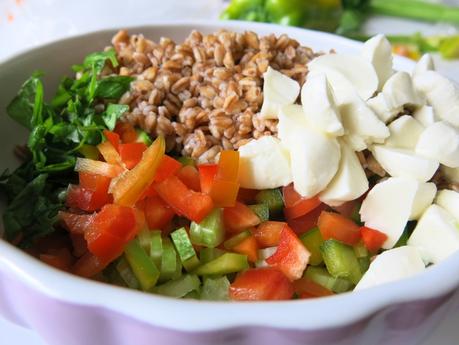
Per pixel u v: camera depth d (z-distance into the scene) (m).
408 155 0.29
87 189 0.29
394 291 0.23
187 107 0.32
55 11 0.48
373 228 0.30
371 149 0.30
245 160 0.30
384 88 0.31
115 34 0.39
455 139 0.29
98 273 0.28
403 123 0.30
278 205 0.30
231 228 0.29
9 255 0.23
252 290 0.27
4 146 0.33
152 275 0.27
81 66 0.36
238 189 0.29
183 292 0.28
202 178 0.29
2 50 0.49
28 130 0.34
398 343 0.25
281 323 0.22
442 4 0.71
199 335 0.22
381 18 0.68
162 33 0.41
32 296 0.23
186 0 0.51
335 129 0.29
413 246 0.29
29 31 0.48
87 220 0.28
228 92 0.31
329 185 0.29
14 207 0.30
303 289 0.28
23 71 0.35
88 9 0.48
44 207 0.29
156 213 0.29
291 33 0.42
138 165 0.28
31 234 0.29
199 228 0.28
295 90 0.31
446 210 0.30
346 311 0.22
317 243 0.29
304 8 0.57
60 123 0.32
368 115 0.29
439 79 0.33
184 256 0.28
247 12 0.58
